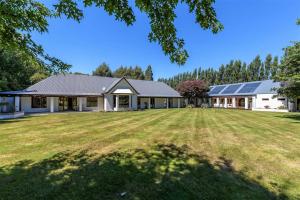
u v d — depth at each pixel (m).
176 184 4.14
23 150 6.52
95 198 3.57
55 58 4.09
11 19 3.22
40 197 3.57
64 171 4.73
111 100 28.48
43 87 25.75
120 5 3.35
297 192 3.91
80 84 29.17
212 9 3.27
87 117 17.70
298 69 16.12
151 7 3.39
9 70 24.95
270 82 33.69
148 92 35.16
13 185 4.01
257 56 56.50
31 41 3.71
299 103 27.66
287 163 5.54
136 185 4.08
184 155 6.14
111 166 5.10
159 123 13.57
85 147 6.98
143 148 6.90
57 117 17.69
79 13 3.52
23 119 16.05
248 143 7.82
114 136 8.98
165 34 3.69
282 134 9.79
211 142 7.94
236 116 19.42
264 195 3.78
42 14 3.46
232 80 58.84
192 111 26.11
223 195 3.74
